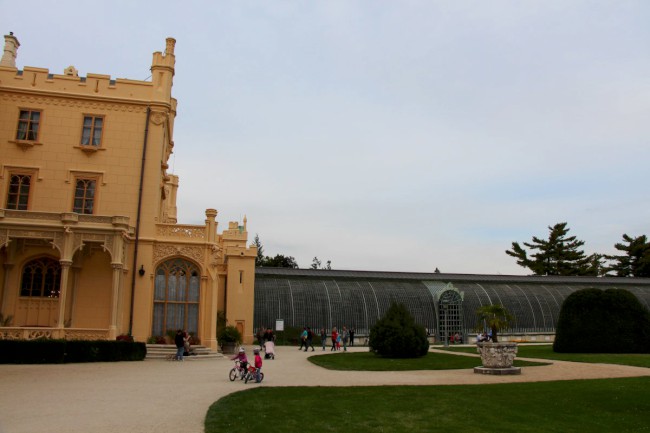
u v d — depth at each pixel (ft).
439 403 47.06
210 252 106.73
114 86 107.86
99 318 98.43
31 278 97.60
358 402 47.21
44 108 104.78
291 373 73.10
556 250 298.76
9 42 116.57
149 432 35.19
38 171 102.68
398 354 101.40
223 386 57.36
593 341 114.93
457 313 168.35
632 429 38.09
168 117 115.03
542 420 40.65
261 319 157.89
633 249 295.28
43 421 38.04
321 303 164.45
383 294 171.32
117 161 105.70
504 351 73.26
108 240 93.45
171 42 112.27
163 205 124.77
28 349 77.71
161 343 100.07
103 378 62.90
